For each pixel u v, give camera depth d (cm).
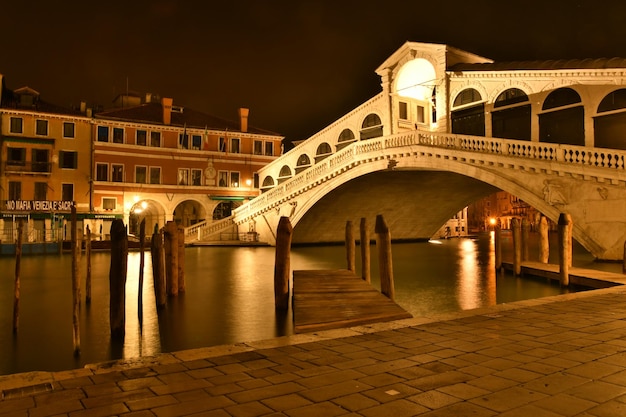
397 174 2794
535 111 2211
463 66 2605
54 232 3406
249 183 4191
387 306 917
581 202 1838
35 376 445
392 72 2934
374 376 438
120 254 930
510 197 7262
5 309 1252
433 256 2708
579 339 566
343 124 3341
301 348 537
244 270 2042
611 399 375
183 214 4281
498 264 1834
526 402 370
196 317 1124
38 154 3497
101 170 3675
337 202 3212
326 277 1148
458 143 2275
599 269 1612
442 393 392
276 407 366
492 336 583
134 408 368
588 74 2012
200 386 416
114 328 925
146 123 3822
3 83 3544
